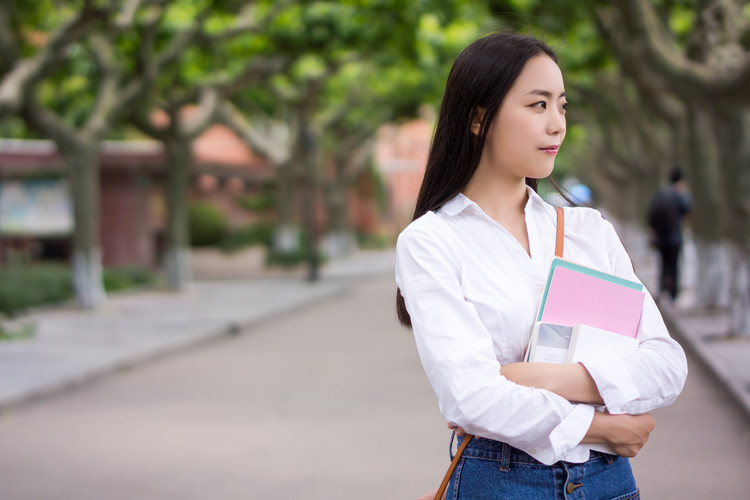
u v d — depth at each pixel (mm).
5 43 13805
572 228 1793
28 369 9234
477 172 1757
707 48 11023
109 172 25516
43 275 18453
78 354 10375
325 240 37719
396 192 54469
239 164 28594
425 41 17047
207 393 8172
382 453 5711
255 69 19688
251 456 5734
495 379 1542
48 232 22531
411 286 1649
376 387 8211
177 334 12367
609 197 45625
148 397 8047
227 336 13102
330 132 35438
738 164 10445
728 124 10477
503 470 1633
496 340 1646
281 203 27906
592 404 1607
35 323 12703
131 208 25672
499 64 1664
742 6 11320
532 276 1686
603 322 1656
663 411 6785
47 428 6801
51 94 21781
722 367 8211
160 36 17312
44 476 5395
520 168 1686
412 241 1679
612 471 1646
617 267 1811
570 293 1641
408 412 7008
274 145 27734
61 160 22391
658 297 13859
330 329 13555
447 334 1578
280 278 25750
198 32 16438
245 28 16641
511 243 1689
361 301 18828
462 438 1711
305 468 5398
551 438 1526
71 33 13242
